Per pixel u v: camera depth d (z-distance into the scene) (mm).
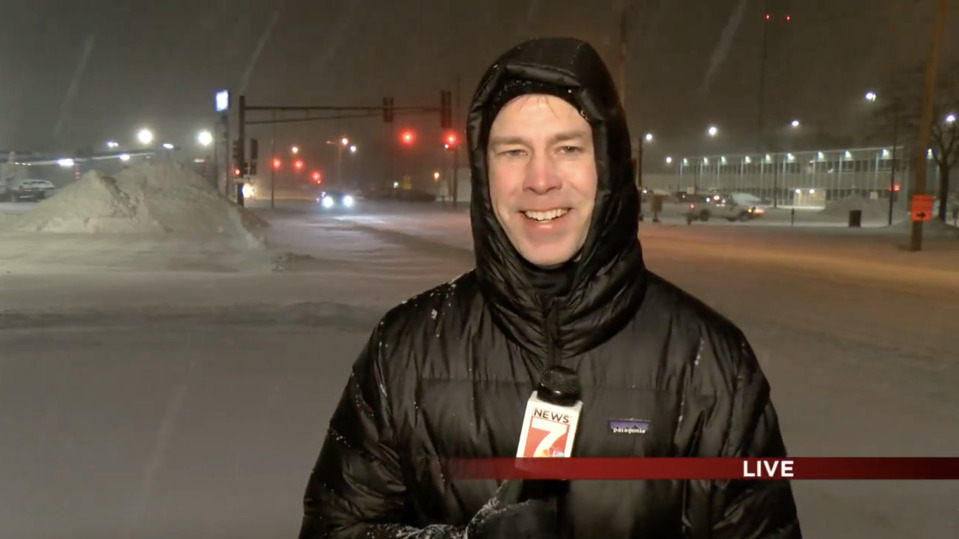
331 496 1861
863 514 4297
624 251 1700
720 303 13180
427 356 1817
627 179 1698
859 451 5395
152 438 5250
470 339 1809
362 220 42812
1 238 22328
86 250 19891
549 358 1722
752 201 68188
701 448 1700
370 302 11445
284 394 6449
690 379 1726
